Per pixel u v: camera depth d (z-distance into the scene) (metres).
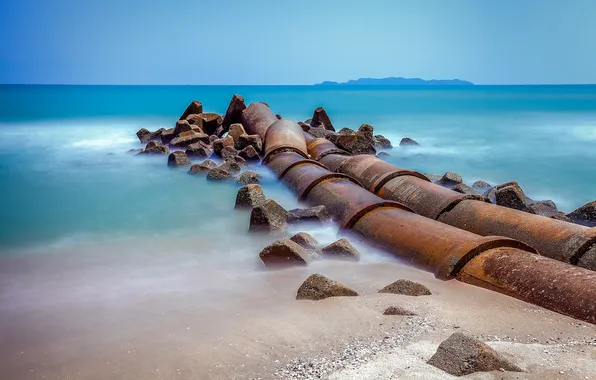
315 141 15.86
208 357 4.55
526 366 4.00
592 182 15.35
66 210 11.32
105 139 24.58
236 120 19.97
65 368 4.47
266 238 8.73
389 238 7.48
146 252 8.25
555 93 108.00
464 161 18.84
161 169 16.19
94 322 5.45
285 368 4.30
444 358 4.05
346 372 4.07
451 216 8.34
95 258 7.95
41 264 7.67
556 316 5.16
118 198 12.48
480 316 5.20
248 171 13.17
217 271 7.22
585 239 6.56
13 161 18.39
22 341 5.03
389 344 4.60
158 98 73.56
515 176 16.27
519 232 7.32
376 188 10.16
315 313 5.44
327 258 7.44
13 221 10.37
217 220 10.24
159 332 5.12
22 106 48.50
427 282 6.32
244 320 5.33
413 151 21.12
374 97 82.81
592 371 3.92
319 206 9.07
